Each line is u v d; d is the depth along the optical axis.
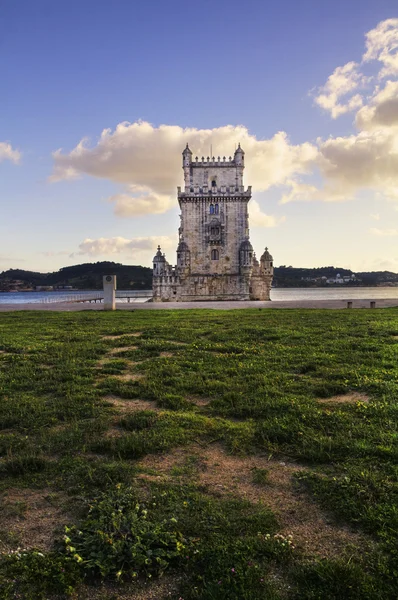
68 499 7.41
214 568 5.79
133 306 47.53
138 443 9.16
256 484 7.85
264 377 13.85
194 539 6.34
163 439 9.48
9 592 5.49
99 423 10.30
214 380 13.83
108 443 9.21
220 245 87.38
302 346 18.84
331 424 10.10
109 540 6.12
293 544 6.25
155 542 6.23
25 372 14.90
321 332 22.83
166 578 5.79
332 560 5.88
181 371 15.10
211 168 87.56
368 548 6.13
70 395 12.41
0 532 6.59
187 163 87.12
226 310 38.88
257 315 32.47
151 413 11.02
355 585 5.43
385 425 9.95
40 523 6.79
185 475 8.16
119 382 13.81
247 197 86.69
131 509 6.98
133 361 17.22
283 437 9.55
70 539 6.23
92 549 6.09
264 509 7.00
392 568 5.71
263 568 5.78
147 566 5.88
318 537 6.41
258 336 21.88
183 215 87.31
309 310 37.19
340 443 9.05
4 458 8.88
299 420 10.38
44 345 20.03
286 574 5.74
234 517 6.79
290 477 8.09
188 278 87.06
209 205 87.25
